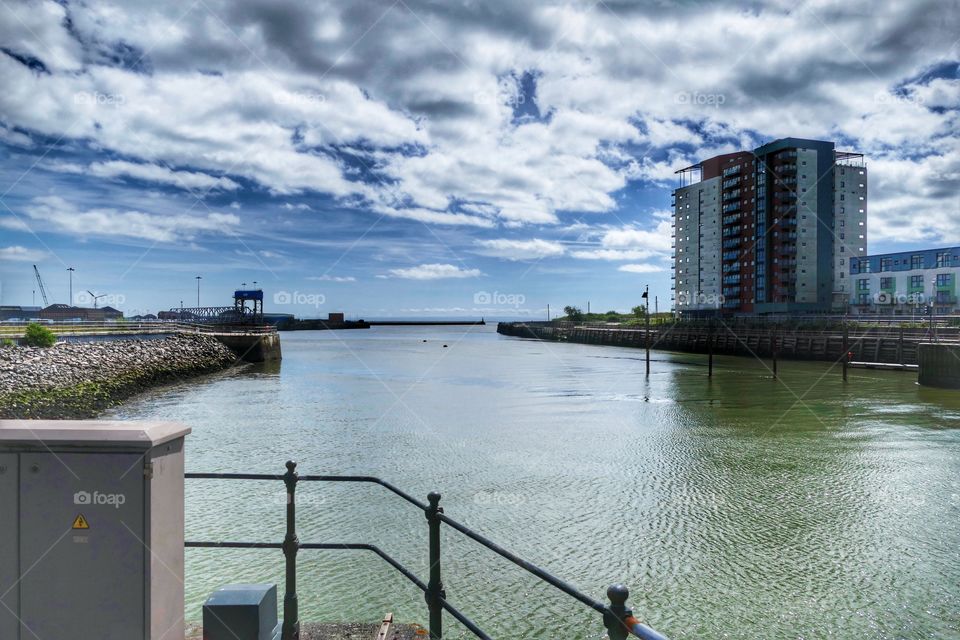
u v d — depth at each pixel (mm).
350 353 89312
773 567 11609
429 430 25609
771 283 100625
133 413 30031
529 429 26016
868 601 10320
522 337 163250
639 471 18641
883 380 45531
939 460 20125
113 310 86375
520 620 9617
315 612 9797
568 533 13320
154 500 3004
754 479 17750
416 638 4070
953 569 11461
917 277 91875
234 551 12016
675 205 125125
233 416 29219
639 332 100688
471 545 12539
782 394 37844
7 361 32688
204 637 3379
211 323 78375
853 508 15031
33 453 2967
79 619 2959
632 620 2170
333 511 14531
